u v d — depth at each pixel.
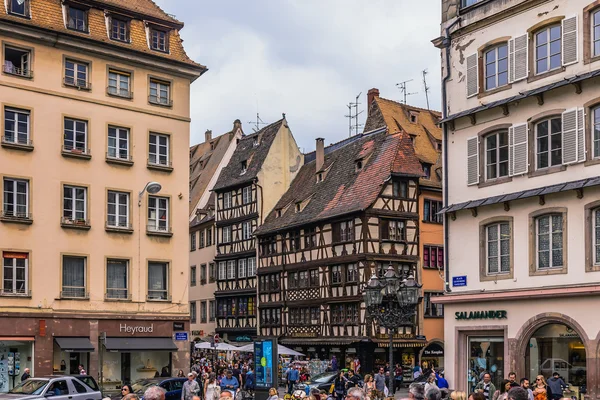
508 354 25.41
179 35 37.47
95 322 33.53
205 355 60.06
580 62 24.03
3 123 32.03
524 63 25.73
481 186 26.98
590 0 23.88
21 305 31.75
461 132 27.98
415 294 22.56
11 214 32.03
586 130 23.73
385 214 45.88
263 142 59.72
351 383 30.55
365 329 44.47
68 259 33.34
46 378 23.34
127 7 35.72
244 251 57.31
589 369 22.83
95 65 34.62
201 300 63.41
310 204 51.97
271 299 53.72
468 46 27.92
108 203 34.62
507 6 26.33
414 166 47.38
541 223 25.05
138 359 34.97
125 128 35.38
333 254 47.59
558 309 23.97
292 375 35.34
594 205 23.27
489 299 25.98
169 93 36.91
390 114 53.44
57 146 33.31
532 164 25.33
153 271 35.72
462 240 27.61
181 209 36.62
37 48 33.06
